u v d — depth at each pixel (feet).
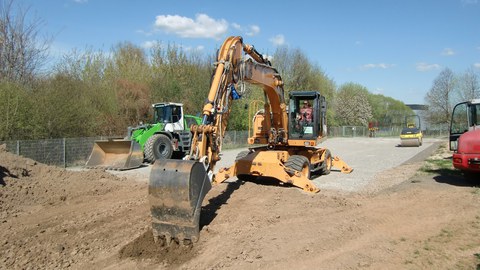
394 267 17.07
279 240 20.24
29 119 55.52
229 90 27.17
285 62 144.77
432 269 16.76
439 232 21.71
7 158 35.88
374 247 19.53
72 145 57.16
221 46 27.30
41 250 19.74
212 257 18.39
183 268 17.46
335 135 164.66
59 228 23.15
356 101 200.13
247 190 31.22
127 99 83.66
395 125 219.41
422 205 27.89
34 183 33.19
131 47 124.36
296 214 25.04
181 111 62.18
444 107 162.61
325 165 45.34
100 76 87.10
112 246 20.21
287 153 37.32
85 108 65.51
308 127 40.22
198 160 23.00
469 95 156.46
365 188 35.96
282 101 38.19
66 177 36.88
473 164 33.12
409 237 20.99
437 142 108.88
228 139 91.45
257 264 17.51
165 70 108.78
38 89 59.67
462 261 17.51
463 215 24.99
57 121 59.31
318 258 18.13
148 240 20.49
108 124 75.25
